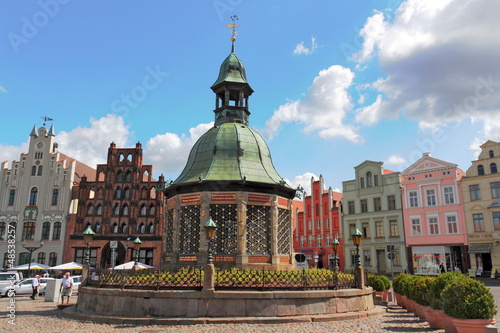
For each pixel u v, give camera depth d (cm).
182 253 2042
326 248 6216
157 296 1475
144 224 5600
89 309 1686
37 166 5841
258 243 2031
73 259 5447
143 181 5778
